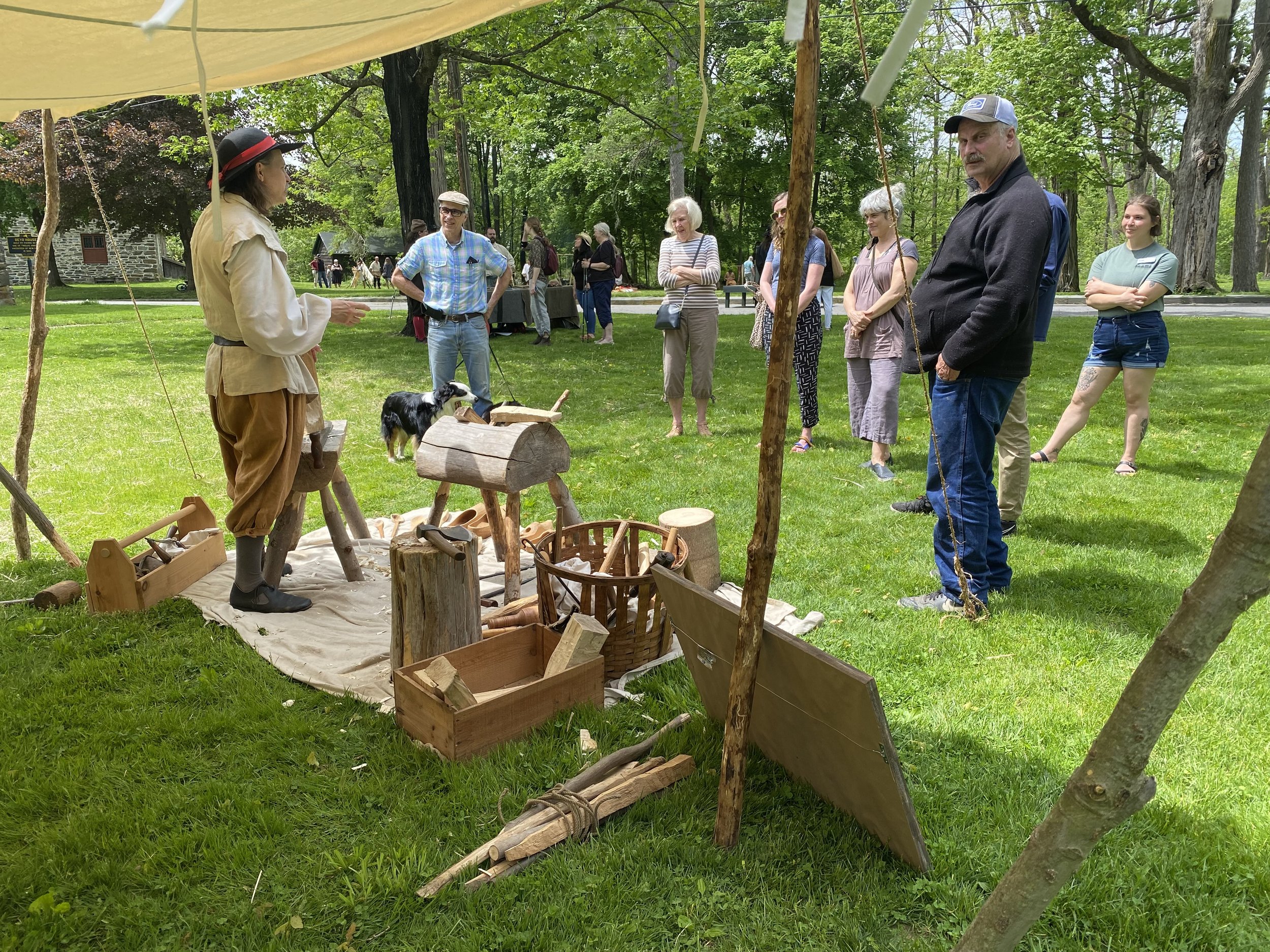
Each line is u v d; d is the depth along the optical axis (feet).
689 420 27.58
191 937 7.04
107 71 11.23
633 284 124.67
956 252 12.42
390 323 59.36
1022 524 17.21
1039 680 11.10
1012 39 86.43
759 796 8.77
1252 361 36.83
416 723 9.77
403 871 7.70
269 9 9.36
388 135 67.82
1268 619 12.62
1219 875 7.55
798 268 6.55
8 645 12.10
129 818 8.43
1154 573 14.60
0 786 8.96
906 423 27.12
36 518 14.82
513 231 164.25
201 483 20.62
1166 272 19.17
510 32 53.72
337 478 15.99
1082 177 87.40
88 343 46.88
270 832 8.27
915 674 11.38
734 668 7.64
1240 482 19.83
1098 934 7.01
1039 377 34.50
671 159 100.01
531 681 11.26
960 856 7.78
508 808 8.63
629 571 13.32
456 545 10.51
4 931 7.07
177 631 12.58
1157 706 4.20
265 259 11.37
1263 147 125.49
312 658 11.68
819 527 17.37
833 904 7.36
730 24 113.19
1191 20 79.41
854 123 122.21
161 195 100.27
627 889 7.48
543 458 12.39
